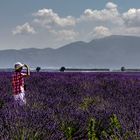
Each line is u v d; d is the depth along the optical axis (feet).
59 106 37.29
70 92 55.77
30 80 75.15
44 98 41.96
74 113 30.35
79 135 25.11
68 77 86.28
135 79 86.43
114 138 22.85
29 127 23.56
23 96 45.32
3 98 43.47
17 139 21.81
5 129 22.70
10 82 69.00
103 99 48.19
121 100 46.24
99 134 25.39
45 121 25.57
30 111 29.01
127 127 24.21
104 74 103.55
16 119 25.54
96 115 29.94
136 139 22.35
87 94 53.57
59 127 25.34
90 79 81.66
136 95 53.83
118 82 76.84
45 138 22.47
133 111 31.63
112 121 25.00
